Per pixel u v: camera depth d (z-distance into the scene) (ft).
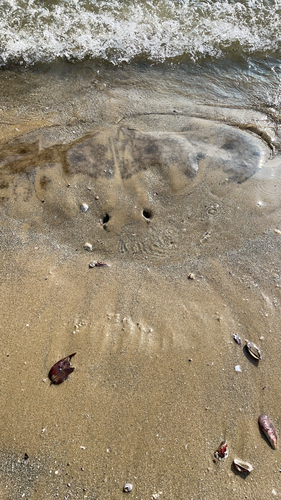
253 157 2.60
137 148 2.56
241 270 2.23
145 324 2.03
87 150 2.56
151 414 1.81
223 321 2.06
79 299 2.09
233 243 2.32
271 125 2.85
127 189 2.42
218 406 1.85
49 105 2.89
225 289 2.16
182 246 2.30
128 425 1.79
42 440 1.76
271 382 1.92
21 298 2.08
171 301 2.11
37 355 1.93
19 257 2.22
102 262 2.23
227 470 1.74
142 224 2.34
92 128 2.73
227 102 2.98
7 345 1.94
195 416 1.82
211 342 1.99
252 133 2.80
